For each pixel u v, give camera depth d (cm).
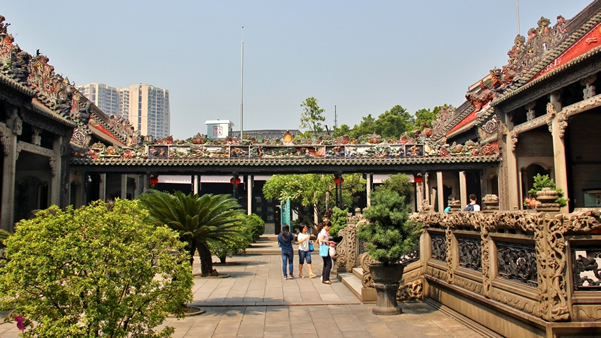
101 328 568
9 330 824
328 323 855
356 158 2381
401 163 2381
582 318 559
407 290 1028
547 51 2136
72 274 569
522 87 2094
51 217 589
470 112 2920
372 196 955
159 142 2372
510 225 648
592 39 1916
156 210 1212
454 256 876
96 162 2284
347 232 1483
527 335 615
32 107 1858
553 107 1969
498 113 2391
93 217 596
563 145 1931
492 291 711
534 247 611
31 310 551
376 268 917
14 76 1728
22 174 2172
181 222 1222
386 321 860
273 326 840
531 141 2353
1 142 1697
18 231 584
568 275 564
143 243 625
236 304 1030
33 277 557
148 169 2339
